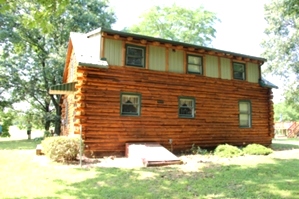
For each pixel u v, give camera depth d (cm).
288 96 2880
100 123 1057
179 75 1270
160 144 1178
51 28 568
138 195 537
